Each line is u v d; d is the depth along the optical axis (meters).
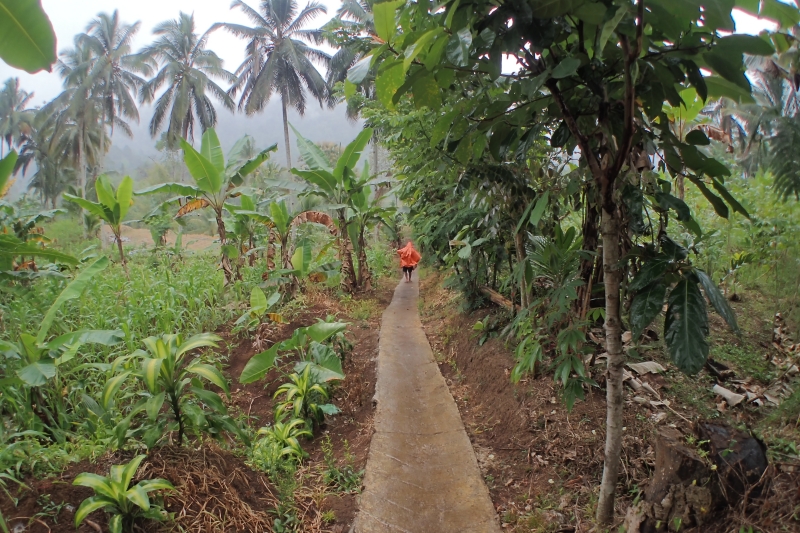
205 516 2.74
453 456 3.98
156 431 3.01
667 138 2.28
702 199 6.04
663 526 2.35
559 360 3.39
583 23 2.00
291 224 8.05
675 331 2.05
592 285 3.86
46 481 2.63
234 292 7.03
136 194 6.76
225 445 3.69
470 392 5.21
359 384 5.30
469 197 4.96
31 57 2.21
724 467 2.30
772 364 3.97
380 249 16.73
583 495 3.13
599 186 2.37
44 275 5.09
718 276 5.50
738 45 1.75
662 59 1.94
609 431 2.55
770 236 4.72
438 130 2.60
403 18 2.12
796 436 2.69
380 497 3.48
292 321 6.75
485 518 3.21
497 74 1.94
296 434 4.08
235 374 5.25
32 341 3.15
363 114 6.98
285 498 3.27
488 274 7.05
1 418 3.17
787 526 1.97
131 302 5.40
